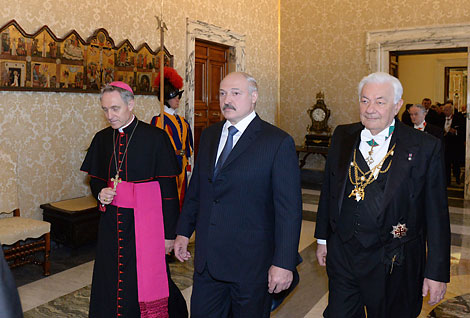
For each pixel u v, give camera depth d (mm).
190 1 7523
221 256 2240
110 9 6020
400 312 2172
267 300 2283
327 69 9938
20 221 4379
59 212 5098
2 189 4512
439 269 2127
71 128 5598
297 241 2201
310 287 4219
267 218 2275
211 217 2273
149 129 2967
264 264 2244
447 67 13430
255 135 2281
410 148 2158
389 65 9336
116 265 2834
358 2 9500
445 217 2160
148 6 6637
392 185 2129
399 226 2121
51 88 5273
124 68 6211
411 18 8992
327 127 9820
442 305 3783
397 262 2121
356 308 2246
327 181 2406
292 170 2230
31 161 5180
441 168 2162
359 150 2262
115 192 2828
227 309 2346
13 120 4980
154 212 2902
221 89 2287
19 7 4965
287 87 10398
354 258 2182
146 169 2902
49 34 5227
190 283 4250
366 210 2154
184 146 5027
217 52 8672
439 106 11867
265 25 9820
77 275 4477
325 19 9891
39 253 5090
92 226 5230
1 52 4777
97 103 5902
